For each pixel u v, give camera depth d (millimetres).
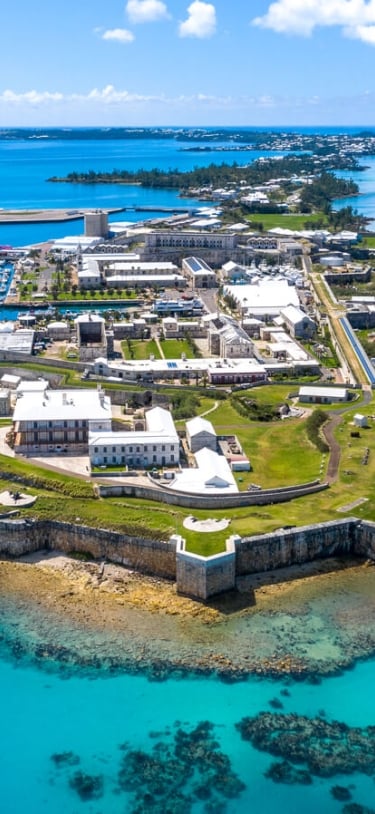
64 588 189625
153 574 195750
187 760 142375
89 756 143250
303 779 138875
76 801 134000
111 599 185125
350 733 148125
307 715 151750
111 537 199375
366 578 195750
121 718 150875
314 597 187000
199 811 132250
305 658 165250
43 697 154750
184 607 182000
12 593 187375
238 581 193000
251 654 166375
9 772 139750
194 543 190875
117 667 162125
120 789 136875
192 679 159375
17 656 165000
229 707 153375
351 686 158250
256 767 141375
